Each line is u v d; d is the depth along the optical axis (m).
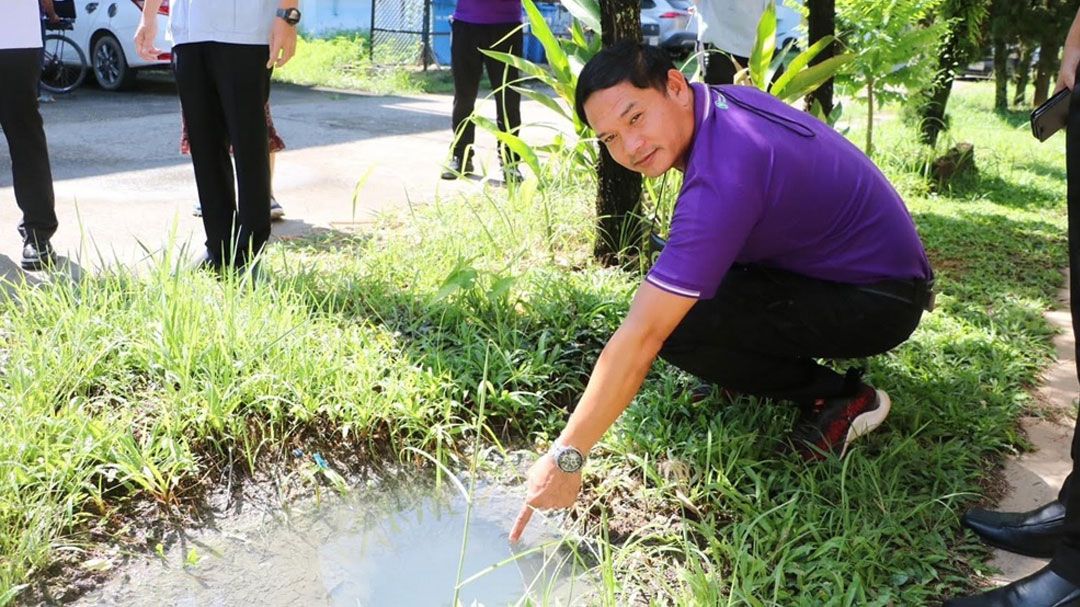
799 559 2.31
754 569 2.18
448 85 12.98
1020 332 3.84
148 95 10.05
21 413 2.53
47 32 10.02
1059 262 4.98
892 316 2.46
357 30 15.61
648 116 2.06
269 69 3.81
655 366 3.17
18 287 3.32
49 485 2.35
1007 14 10.60
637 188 4.10
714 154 2.05
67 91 9.98
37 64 3.81
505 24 5.97
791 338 2.55
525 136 8.20
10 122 3.80
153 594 2.19
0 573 2.11
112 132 7.35
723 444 2.70
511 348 3.23
